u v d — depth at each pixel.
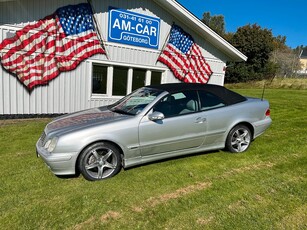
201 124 4.57
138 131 4.04
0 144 5.57
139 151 4.14
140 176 4.07
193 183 3.86
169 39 10.81
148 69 10.55
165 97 4.39
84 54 8.88
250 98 5.47
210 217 3.00
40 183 3.79
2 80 7.63
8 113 7.88
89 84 9.20
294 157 4.97
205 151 4.90
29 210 3.11
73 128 3.85
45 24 8.02
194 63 11.77
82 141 3.72
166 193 3.56
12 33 7.55
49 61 8.28
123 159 4.08
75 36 8.61
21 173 4.11
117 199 3.39
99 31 9.04
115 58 9.55
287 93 19.50
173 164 4.57
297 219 2.96
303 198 3.43
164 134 4.25
